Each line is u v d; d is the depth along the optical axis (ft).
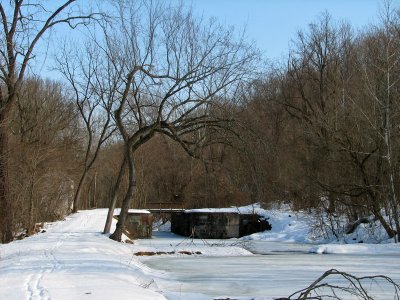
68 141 125.39
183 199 154.92
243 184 128.16
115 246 73.05
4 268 45.83
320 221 112.78
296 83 153.79
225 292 45.01
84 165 145.38
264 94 138.72
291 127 136.67
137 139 80.53
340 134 98.02
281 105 147.23
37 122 106.22
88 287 35.22
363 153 93.25
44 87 144.66
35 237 78.59
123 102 78.23
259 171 94.02
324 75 145.79
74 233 86.33
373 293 44.42
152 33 79.82
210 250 83.76
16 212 82.89
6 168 79.05
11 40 80.07
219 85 79.20
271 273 57.62
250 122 82.74
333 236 111.34
